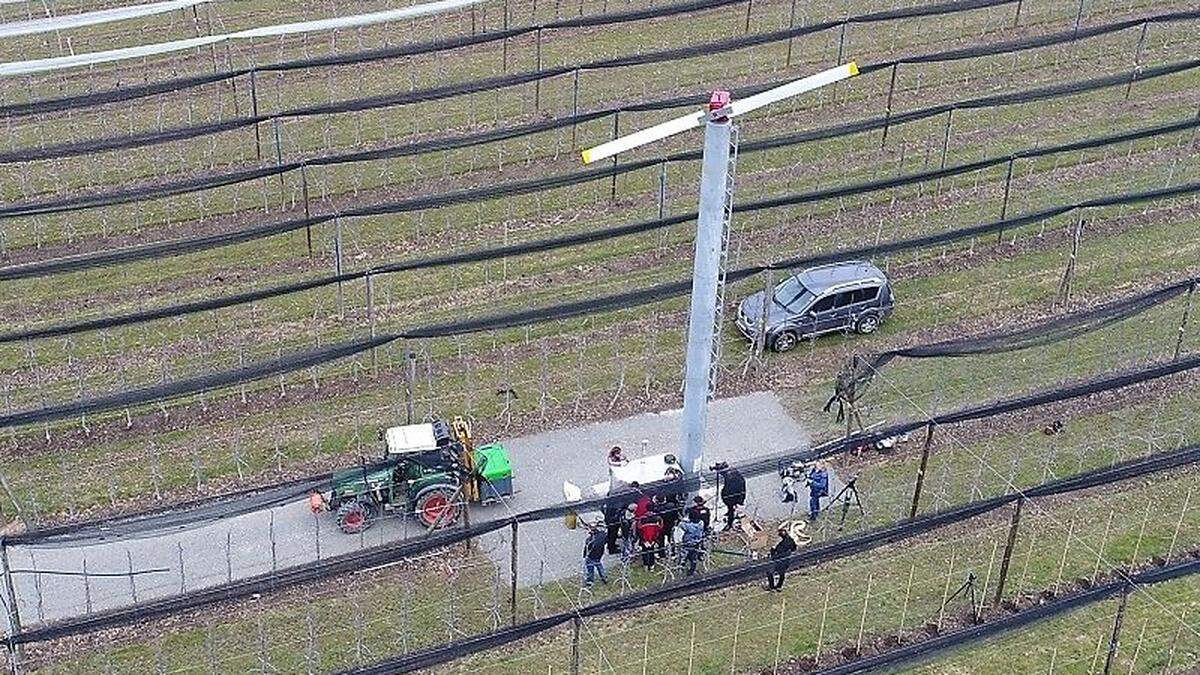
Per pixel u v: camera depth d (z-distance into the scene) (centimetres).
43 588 2914
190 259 4262
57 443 3425
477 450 3189
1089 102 5238
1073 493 3209
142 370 3703
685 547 2958
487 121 5162
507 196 4331
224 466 3341
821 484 3081
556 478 3288
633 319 3947
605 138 5019
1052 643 2798
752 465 3023
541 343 3831
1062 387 3534
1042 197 4562
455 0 5869
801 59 5662
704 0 6016
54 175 4744
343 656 2766
